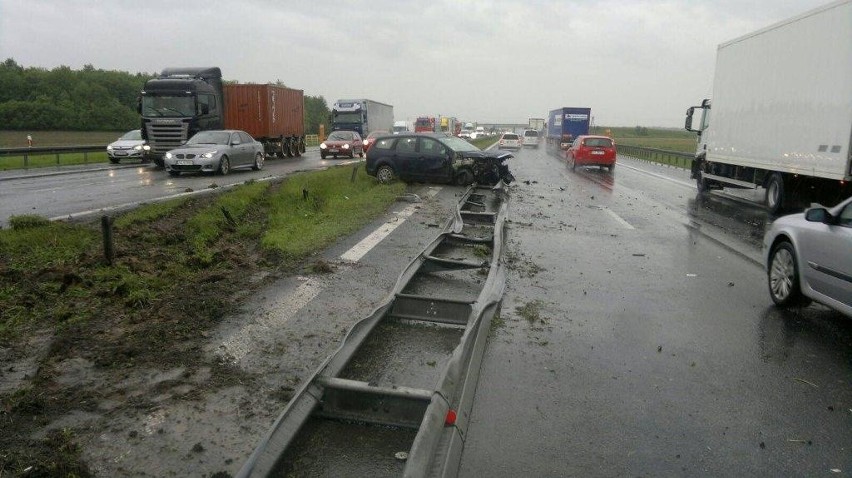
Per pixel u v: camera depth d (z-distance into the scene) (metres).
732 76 16.75
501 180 18.42
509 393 4.28
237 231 9.90
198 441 3.51
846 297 5.50
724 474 3.34
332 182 16.16
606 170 30.16
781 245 6.57
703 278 7.79
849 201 5.76
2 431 3.57
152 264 7.38
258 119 32.12
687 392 4.36
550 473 3.31
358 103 43.81
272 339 5.11
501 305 6.30
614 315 6.11
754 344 5.36
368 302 6.21
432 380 4.41
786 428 3.87
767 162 14.45
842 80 11.41
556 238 10.39
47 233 8.28
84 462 3.27
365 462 3.34
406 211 13.08
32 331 5.16
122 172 22.08
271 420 3.76
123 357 4.62
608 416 3.97
